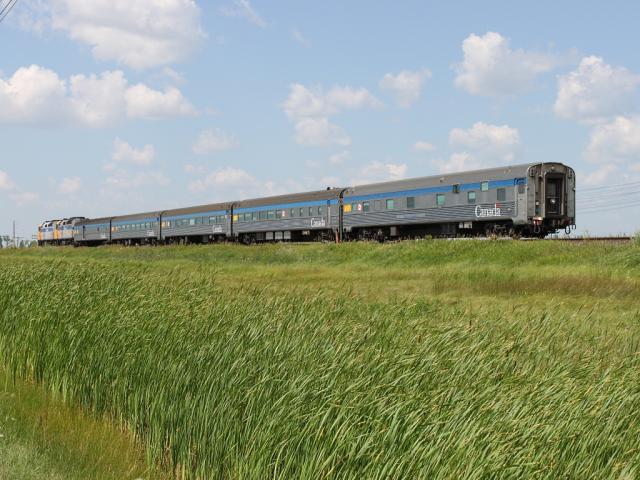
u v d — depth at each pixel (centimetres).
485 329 803
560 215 3412
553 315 995
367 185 4394
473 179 3597
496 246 2834
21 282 1255
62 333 938
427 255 3003
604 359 703
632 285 1817
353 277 2553
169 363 730
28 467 615
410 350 658
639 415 489
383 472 448
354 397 529
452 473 420
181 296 1030
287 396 579
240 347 712
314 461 504
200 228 6000
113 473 630
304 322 805
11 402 841
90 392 838
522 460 418
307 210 4853
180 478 642
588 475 421
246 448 575
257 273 2808
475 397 505
